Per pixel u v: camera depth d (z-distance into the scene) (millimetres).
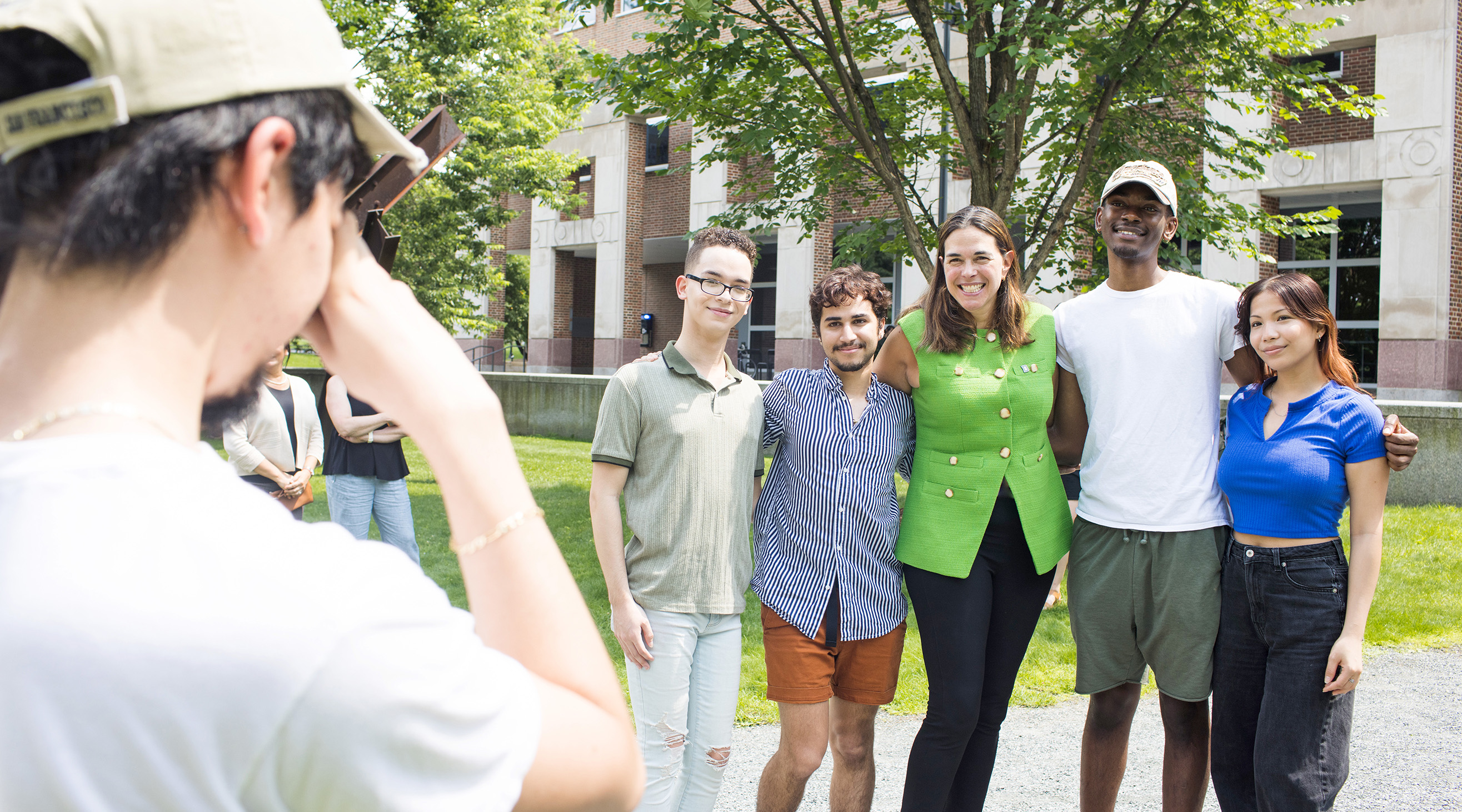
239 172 517
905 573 2865
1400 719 4348
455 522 640
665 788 2621
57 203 487
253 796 481
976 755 2873
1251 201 16422
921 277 18547
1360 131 16109
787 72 7137
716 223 8516
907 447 3033
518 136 17359
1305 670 2445
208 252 528
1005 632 2875
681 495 2615
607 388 2709
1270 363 2580
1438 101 15047
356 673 480
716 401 2684
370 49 16078
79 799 452
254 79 504
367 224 706
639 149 24203
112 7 470
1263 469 2539
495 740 532
